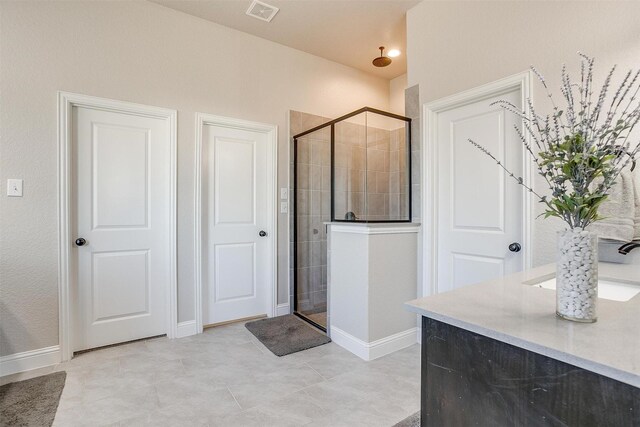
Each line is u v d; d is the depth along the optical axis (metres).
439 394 0.87
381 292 2.34
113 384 1.93
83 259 2.38
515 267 2.06
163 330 2.70
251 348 2.46
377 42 3.20
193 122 2.76
